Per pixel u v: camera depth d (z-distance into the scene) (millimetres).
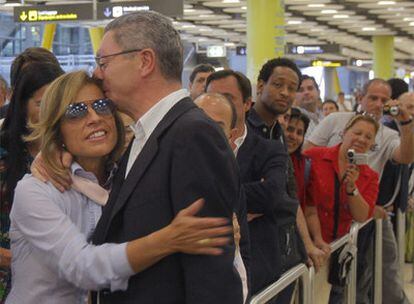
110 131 2199
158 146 1956
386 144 5402
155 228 1931
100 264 1934
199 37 22781
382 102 5523
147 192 1938
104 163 2291
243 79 3467
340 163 4262
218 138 1947
